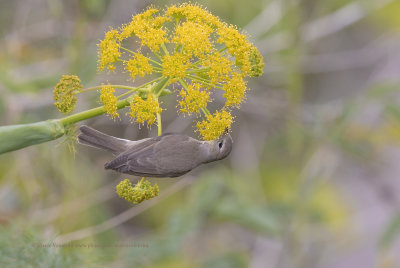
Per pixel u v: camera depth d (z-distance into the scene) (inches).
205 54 282.4
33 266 309.3
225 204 473.7
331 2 639.8
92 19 559.5
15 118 497.0
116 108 275.4
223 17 608.1
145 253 401.7
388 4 730.2
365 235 620.7
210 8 595.2
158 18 279.7
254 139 681.6
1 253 307.9
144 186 278.2
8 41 564.1
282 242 532.1
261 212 475.2
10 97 496.1
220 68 271.6
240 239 609.0
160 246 440.5
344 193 662.5
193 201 469.1
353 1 637.9
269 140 642.8
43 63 560.4
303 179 544.1
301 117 564.1
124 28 280.1
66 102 271.7
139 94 278.7
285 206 532.1
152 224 621.3
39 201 479.2
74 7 540.7
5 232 315.0
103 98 270.7
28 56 577.0
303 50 579.8
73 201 475.8
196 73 286.2
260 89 658.8
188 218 457.4
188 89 273.4
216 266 486.6
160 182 610.9
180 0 536.7
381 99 501.7
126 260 397.1
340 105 589.3
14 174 500.1
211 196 469.7
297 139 550.0
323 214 583.8
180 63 269.4
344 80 756.6
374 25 751.7
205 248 580.7
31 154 497.4
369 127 594.9
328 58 687.7
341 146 522.6
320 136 527.5
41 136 271.6
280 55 593.3
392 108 495.5
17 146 268.5
